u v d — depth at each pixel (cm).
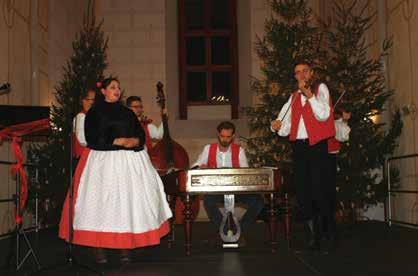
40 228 830
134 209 473
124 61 1080
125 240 462
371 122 778
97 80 847
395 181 791
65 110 809
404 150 777
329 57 816
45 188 785
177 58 1102
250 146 824
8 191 739
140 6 1091
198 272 428
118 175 472
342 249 541
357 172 762
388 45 781
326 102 494
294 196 634
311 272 414
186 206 541
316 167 502
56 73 949
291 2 823
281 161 785
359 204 780
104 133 478
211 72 1112
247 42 1084
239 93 1096
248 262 474
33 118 441
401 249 539
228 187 523
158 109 1068
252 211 604
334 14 957
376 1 868
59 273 434
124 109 493
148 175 490
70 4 1036
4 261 505
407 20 754
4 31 732
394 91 809
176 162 794
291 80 780
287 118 529
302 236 675
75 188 486
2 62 724
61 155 795
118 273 431
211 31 1114
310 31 811
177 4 1116
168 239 598
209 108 1107
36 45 847
